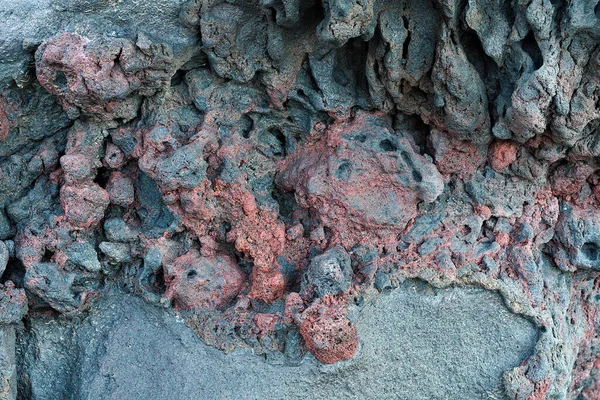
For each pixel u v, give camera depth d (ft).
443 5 4.20
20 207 4.70
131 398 4.60
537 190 4.86
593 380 5.49
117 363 4.67
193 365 4.59
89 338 4.78
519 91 4.28
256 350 4.59
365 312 4.59
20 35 4.34
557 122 4.36
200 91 4.63
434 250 4.68
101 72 4.27
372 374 4.62
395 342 4.65
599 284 5.30
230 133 4.67
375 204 4.61
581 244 4.85
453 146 4.71
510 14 4.30
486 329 4.75
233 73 4.57
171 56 4.38
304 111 4.74
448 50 4.35
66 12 4.36
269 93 4.64
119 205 4.78
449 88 4.42
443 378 4.74
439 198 4.78
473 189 4.77
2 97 4.50
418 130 4.85
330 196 4.61
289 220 4.83
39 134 4.72
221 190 4.65
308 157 4.75
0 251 4.57
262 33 4.49
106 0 4.34
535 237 4.89
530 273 4.75
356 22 4.15
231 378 4.56
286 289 4.75
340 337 4.45
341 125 4.71
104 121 4.59
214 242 4.76
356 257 4.68
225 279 4.72
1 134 4.56
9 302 4.59
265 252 4.69
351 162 4.58
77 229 4.65
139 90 4.50
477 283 4.69
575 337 5.17
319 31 4.22
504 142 4.68
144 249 4.74
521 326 4.78
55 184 4.76
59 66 4.29
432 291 4.68
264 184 4.80
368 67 4.52
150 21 4.40
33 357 4.86
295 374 4.55
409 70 4.49
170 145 4.55
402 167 4.56
